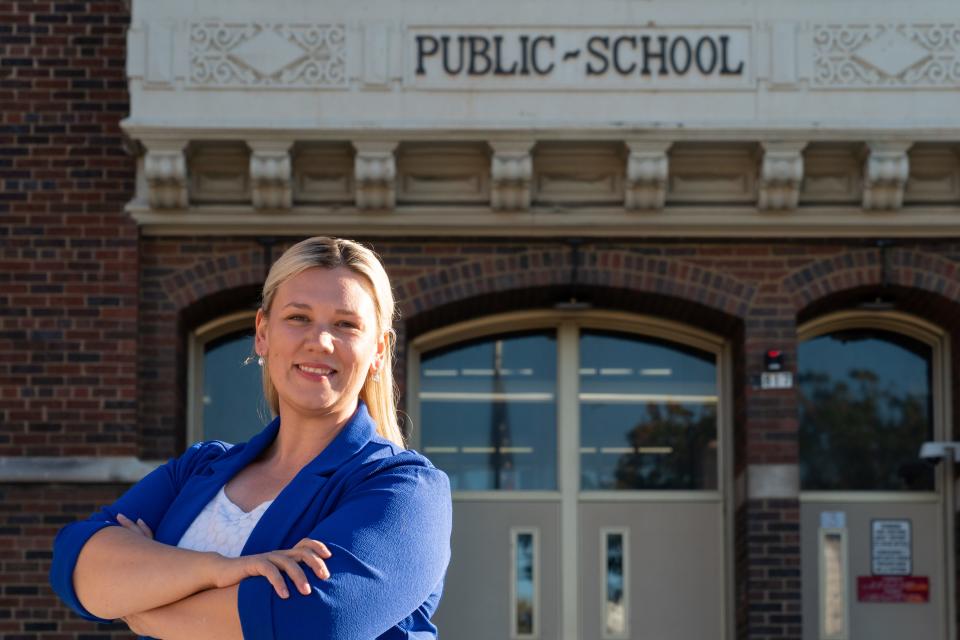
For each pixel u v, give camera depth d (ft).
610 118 35.17
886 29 35.53
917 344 39.06
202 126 34.55
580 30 35.47
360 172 34.99
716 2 35.58
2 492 34.76
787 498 35.83
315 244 10.87
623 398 39.14
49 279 35.53
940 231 36.27
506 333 39.24
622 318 38.83
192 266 36.04
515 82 35.29
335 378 10.68
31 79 36.24
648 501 38.75
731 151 35.83
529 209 35.81
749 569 35.76
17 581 34.47
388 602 9.75
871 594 38.06
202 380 38.01
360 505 10.05
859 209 36.01
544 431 39.11
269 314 10.85
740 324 36.78
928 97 35.35
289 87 35.12
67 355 35.24
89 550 10.25
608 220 35.99
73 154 35.96
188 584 9.75
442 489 10.50
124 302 35.47
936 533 38.37
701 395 39.19
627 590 38.45
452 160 36.04
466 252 36.40
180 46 35.12
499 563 38.47
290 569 9.53
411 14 35.42
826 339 39.24
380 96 35.19
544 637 38.22
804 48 35.47
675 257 36.45
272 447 11.19
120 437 34.99
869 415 38.88
